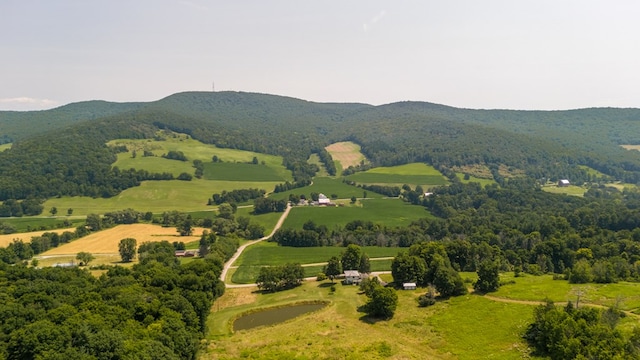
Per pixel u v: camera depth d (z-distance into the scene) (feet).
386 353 340.18
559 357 302.04
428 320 406.62
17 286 393.70
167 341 304.71
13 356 271.28
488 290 459.73
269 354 339.77
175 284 423.23
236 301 494.59
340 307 459.32
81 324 294.87
